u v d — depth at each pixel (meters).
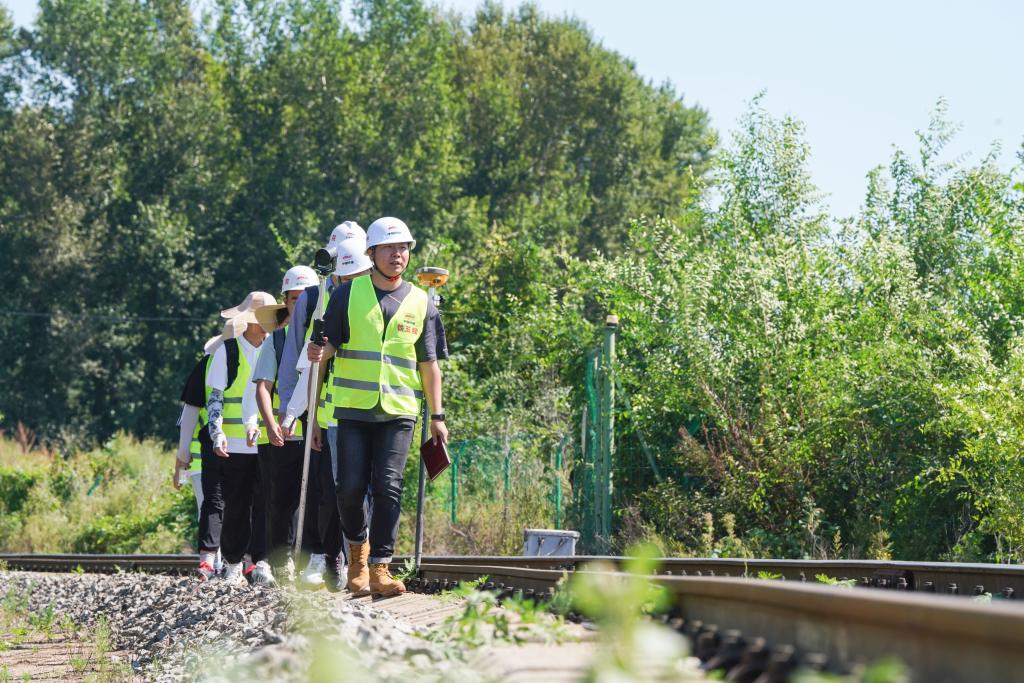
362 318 19.98
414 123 140.12
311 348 20.19
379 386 19.97
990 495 32.69
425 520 46.62
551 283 67.75
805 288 45.50
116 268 140.12
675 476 44.38
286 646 12.45
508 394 54.84
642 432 45.41
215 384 25.88
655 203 169.75
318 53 139.38
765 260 47.12
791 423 41.00
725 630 11.39
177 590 24.70
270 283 137.50
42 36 142.50
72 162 140.75
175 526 56.09
